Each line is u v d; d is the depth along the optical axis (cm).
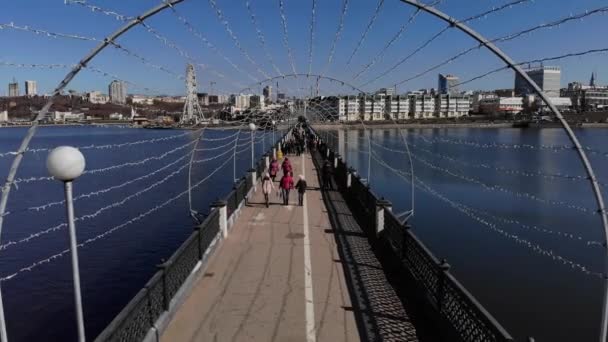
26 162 3650
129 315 424
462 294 440
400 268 702
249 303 609
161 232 2184
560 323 1236
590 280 1482
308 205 1311
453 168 3070
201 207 2709
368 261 790
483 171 2906
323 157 2770
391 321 558
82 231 2166
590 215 2078
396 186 2812
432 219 2127
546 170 2756
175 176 3766
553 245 1756
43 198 2762
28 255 1844
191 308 592
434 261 527
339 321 557
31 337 1260
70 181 332
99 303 1459
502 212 2167
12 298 1471
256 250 855
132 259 1825
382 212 852
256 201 1376
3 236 2058
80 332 346
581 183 2488
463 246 1761
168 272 555
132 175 3653
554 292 1397
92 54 404
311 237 950
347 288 664
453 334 467
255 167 1664
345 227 1041
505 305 1345
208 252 783
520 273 1539
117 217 2431
